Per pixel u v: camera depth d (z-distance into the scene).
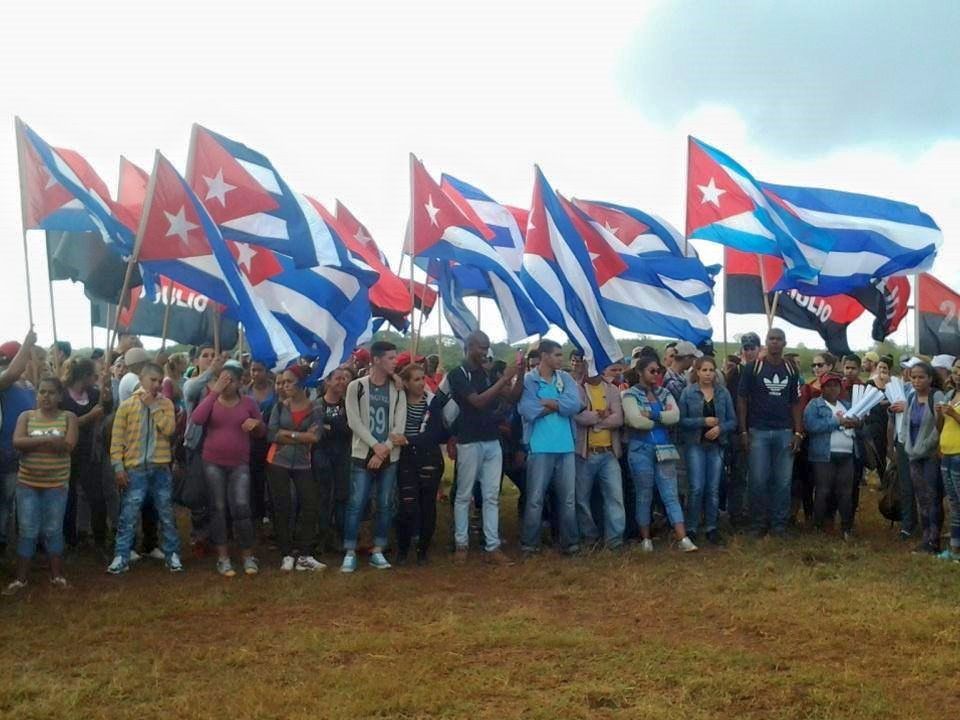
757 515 11.66
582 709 6.16
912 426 10.97
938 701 6.32
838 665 7.02
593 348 11.59
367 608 8.71
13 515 10.68
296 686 6.58
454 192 14.35
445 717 6.08
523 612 8.48
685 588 9.29
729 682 6.59
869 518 13.23
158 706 6.30
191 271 10.46
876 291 16.70
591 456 11.19
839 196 15.16
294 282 12.85
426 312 16.53
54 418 9.28
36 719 6.09
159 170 10.42
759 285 16.75
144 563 10.48
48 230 10.98
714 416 11.41
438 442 10.68
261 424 10.15
